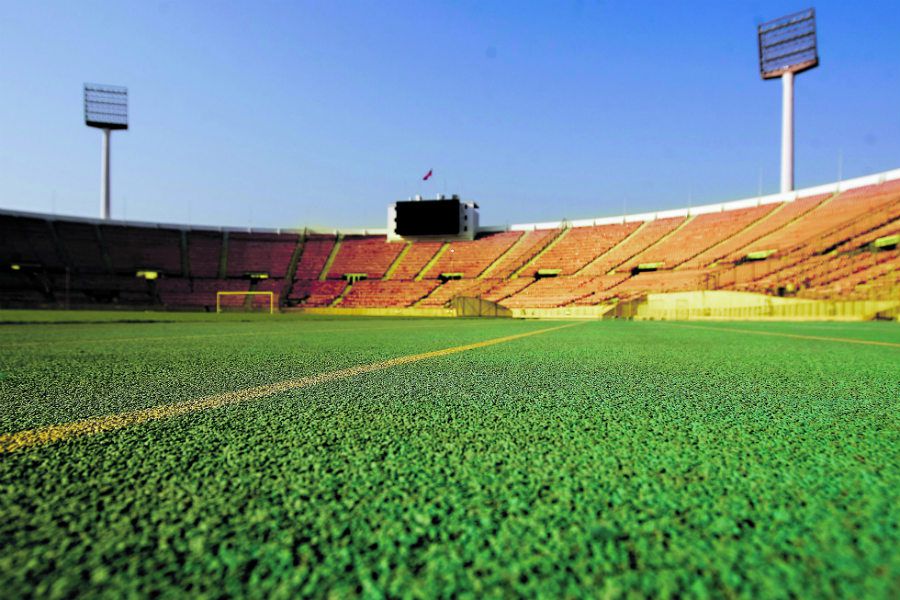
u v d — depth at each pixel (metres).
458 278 48.03
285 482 1.20
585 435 1.65
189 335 8.10
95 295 44.72
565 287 41.31
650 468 1.30
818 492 1.13
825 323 18.08
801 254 30.48
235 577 0.77
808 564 0.80
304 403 2.20
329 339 7.09
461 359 4.20
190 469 1.29
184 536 0.91
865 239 28.36
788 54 38.03
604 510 1.03
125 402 2.22
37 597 0.71
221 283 49.38
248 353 4.75
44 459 1.38
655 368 3.57
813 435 1.65
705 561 0.81
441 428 1.75
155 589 0.73
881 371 3.40
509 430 1.72
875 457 1.40
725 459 1.38
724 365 3.77
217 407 2.11
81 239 47.84
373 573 0.78
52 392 2.48
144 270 48.16
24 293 42.16
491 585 0.75
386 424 1.80
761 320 22.91
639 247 43.41
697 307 27.44
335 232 56.91
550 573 0.78
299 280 50.97
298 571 0.79
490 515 1.00
